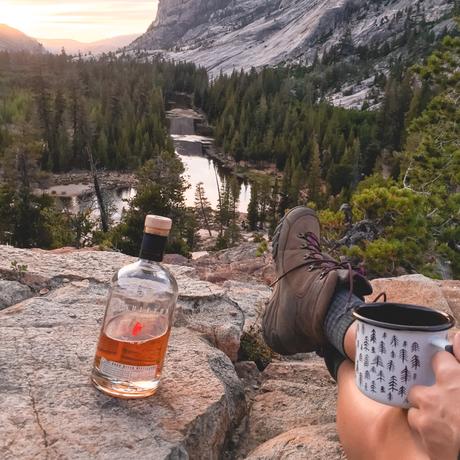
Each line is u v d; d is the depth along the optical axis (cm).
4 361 215
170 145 11881
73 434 175
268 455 205
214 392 212
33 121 10394
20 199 4119
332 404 256
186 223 4853
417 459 143
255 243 1177
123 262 402
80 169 10544
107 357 195
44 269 372
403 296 398
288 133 12850
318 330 221
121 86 15788
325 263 250
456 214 1347
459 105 1912
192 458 189
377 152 10888
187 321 304
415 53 18800
